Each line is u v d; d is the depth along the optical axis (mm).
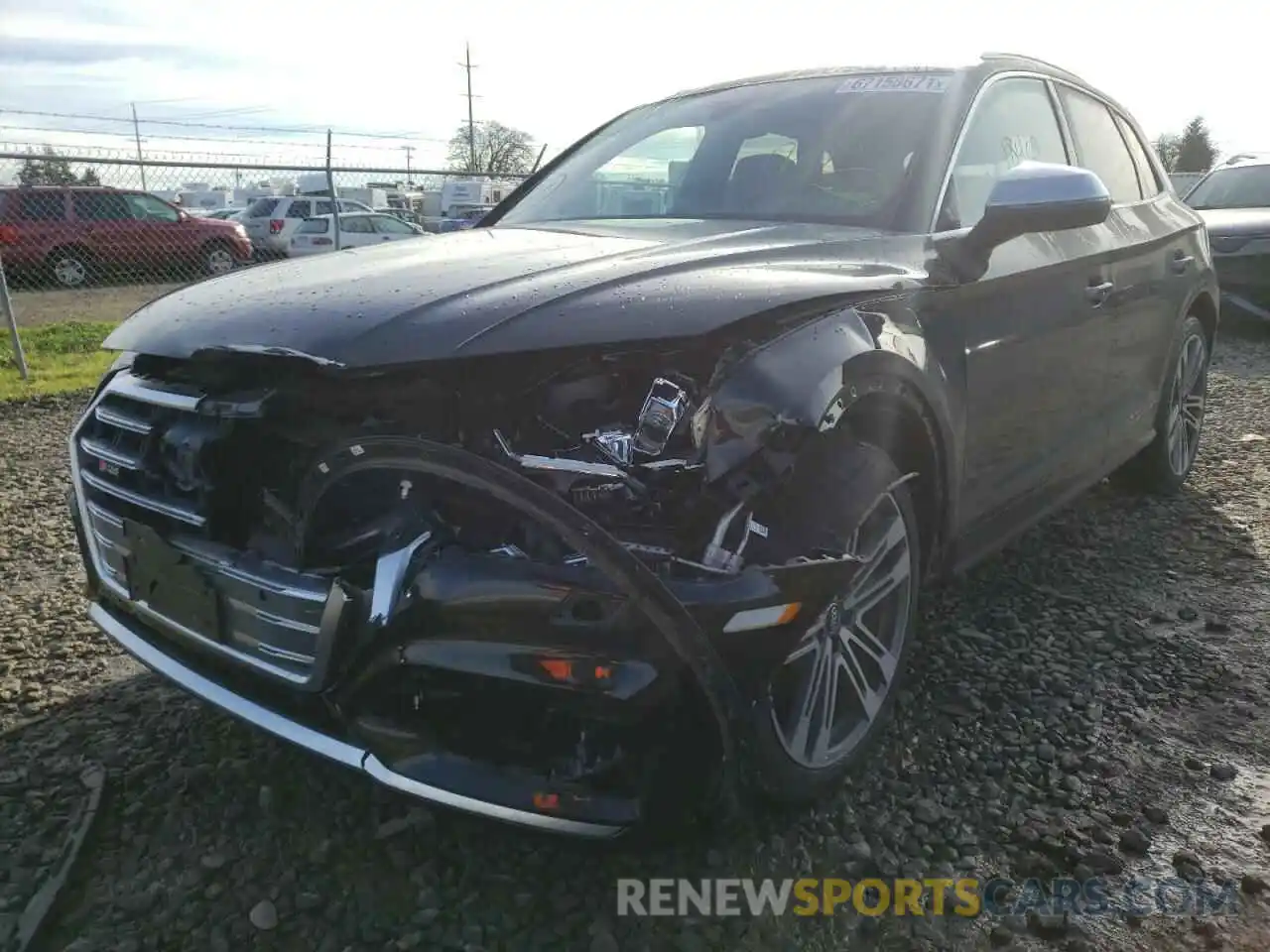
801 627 2076
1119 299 3811
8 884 2260
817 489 2168
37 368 8875
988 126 3391
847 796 2553
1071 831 2424
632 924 2139
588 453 2043
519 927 2141
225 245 17375
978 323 2883
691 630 1895
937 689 3090
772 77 3838
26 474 5660
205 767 2697
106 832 2445
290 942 2100
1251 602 3734
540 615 1898
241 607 2193
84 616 3678
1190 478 5254
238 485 2271
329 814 2506
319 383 2158
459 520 2051
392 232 19703
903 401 2510
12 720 2951
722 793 2092
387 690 2027
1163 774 2664
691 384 2078
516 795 1969
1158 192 4715
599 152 3863
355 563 2064
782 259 2541
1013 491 3252
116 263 16266
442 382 2094
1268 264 9469
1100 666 3240
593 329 2061
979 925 2150
